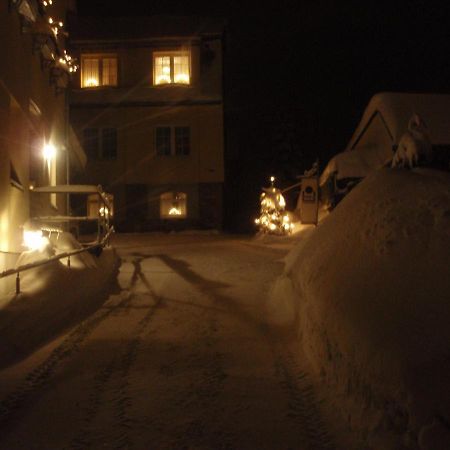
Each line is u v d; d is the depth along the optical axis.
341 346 5.30
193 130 30.12
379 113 19.47
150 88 30.08
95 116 30.11
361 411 4.72
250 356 7.02
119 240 23.67
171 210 30.19
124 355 7.09
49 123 16.36
